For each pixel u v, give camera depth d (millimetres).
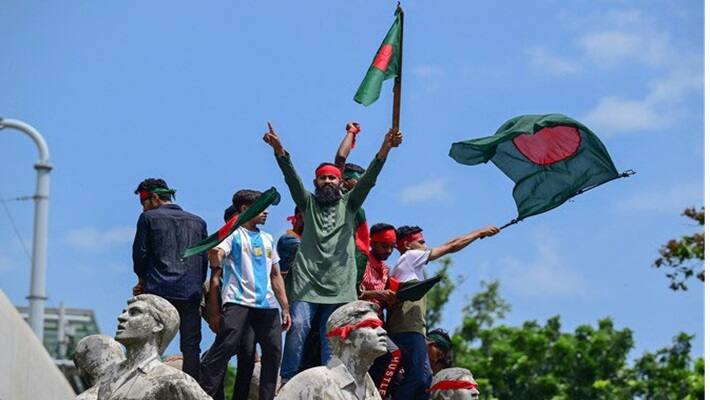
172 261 31078
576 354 71750
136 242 31266
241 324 30875
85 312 60812
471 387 32062
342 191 32406
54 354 56719
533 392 70750
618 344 71938
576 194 34375
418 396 32094
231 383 60812
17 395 30062
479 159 34469
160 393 26875
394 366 31234
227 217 31969
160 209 31500
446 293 70375
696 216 47656
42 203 47844
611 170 34312
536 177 34438
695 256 48125
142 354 27297
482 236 33656
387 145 31844
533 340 71938
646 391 70562
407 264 32656
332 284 31344
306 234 31609
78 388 53219
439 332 34312
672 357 71500
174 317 27562
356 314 27969
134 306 27375
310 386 27500
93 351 29484
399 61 32938
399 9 33188
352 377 27812
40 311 47219
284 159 31609
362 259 32344
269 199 30109
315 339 31422
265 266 31375
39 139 47812
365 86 32562
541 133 34406
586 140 34312
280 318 31547
